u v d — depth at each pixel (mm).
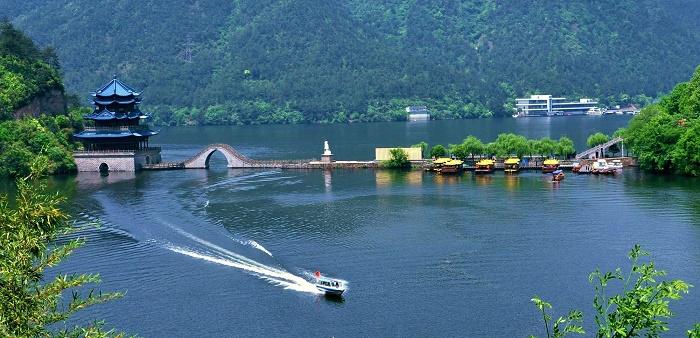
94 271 128500
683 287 57875
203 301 114188
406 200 190250
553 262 129875
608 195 189875
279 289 118875
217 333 103062
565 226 155250
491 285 119062
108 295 59000
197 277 124938
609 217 162750
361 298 114750
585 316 105750
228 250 140625
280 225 162250
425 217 167625
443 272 125812
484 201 185875
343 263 131875
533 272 124750
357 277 124250
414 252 137750
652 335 57875
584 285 117875
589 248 138000
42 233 55469
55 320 54281
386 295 115812
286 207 183625
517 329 102562
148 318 108062
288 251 140125
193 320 107250
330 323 105812
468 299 113375
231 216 172875
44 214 55469
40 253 55125
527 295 114312
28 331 51938
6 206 56844
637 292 57906
